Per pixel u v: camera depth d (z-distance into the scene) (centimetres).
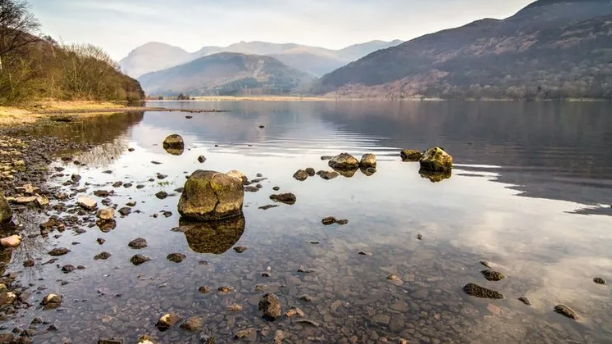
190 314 700
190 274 866
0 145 2758
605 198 1603
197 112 9975
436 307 745
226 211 1287
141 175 1983
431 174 2159
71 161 2341
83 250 983
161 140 3681
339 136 4247
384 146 3406
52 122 5141
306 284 830
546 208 1462
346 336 646
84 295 755
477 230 1208
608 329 673
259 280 845
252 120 7025
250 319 689
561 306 735
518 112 9756
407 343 630
